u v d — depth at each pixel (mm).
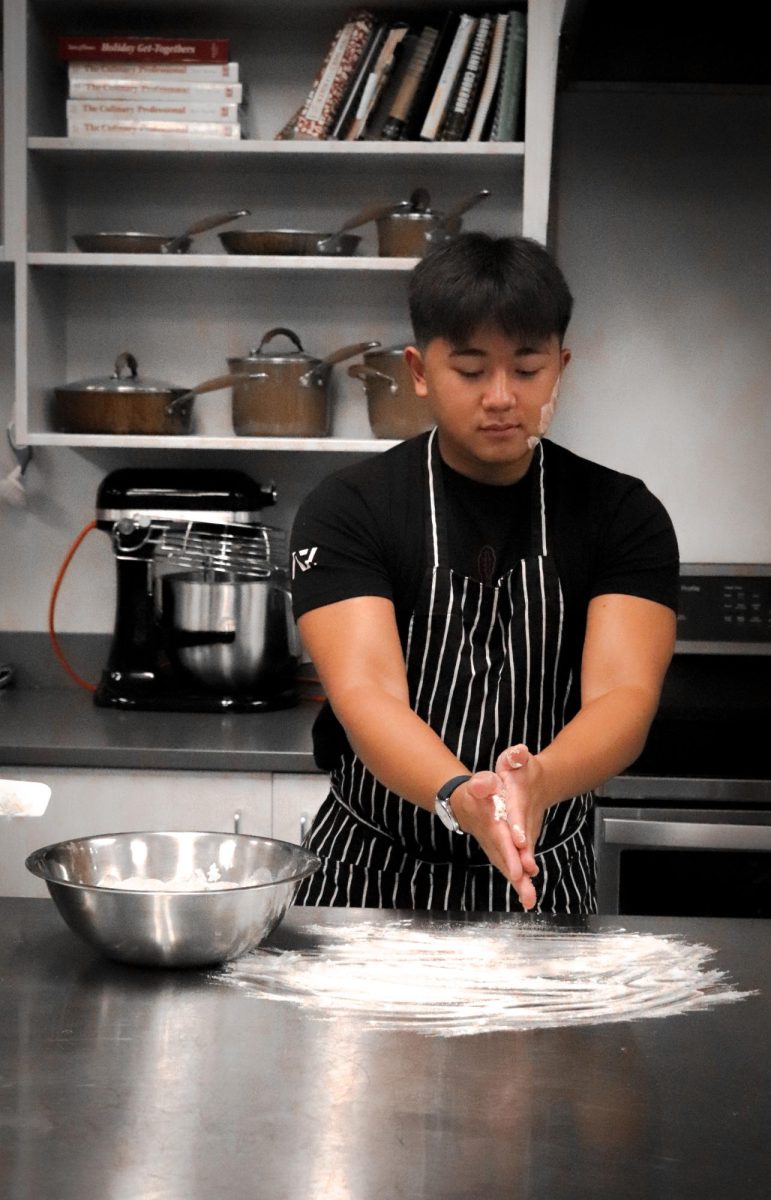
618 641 1544
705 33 2461
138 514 2566
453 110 2520
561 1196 827
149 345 2826
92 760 2305
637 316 2820
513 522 1609
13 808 1254
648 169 2793
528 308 1364
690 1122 928
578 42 2469
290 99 2752
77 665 2885
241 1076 986
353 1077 990
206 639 2572
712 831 2205
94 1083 971
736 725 2430
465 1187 834
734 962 1249
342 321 2807
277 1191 825
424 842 1637
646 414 2834
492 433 1425
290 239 2523
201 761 2293
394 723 1396
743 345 2818
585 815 1707
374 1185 834
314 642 1536
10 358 2844
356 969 1209
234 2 2582
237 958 1227
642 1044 1062
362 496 1594
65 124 2713
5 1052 1024
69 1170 847
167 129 2539
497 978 1194
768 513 2840
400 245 2533
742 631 2711
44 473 2869
